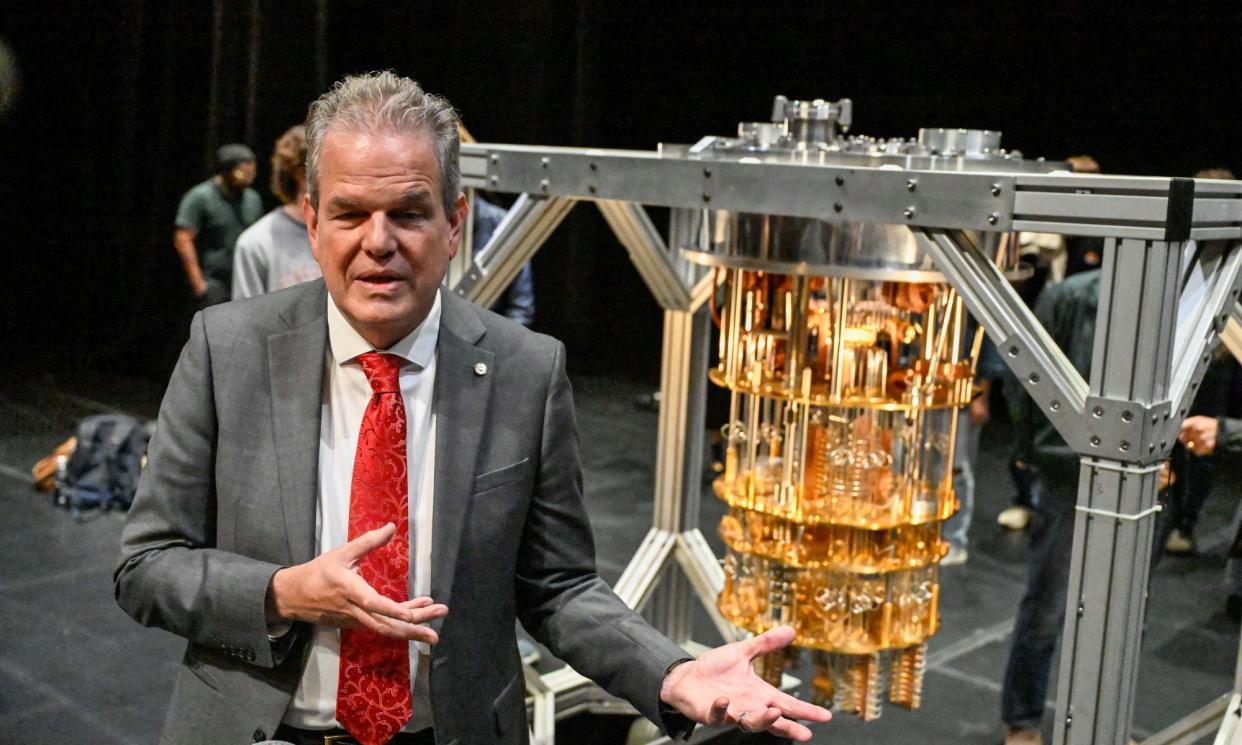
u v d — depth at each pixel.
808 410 2.12
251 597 1.30
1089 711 1.62
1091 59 5.04
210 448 1.41
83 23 7.49
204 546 1.44
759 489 2.23
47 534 4.43
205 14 6.91
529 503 1.48
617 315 8.39
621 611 1.47
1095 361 1.59
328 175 1.28
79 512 4.65
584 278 8.07
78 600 3.83
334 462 1.41
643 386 7.52
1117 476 1.57
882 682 2.21
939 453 2.18
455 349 1.43
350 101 1.30
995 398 7.05
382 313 1.30
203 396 1.41
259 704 1.38
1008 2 5.20
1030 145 5.32
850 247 1.99
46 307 8.12
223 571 1.33
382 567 1.37
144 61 7.20
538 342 1.50
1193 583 4.36
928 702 3.34
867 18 5.70
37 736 2.95
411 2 6.77
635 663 1.41
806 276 2.06
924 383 2.07
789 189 1.90
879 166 1.98
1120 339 1.56
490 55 6.87
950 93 5.48
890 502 2.13
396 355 1.39
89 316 7.96
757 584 2.24
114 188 7.69
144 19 7.12
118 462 4.77
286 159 3.27
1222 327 1.74
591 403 7.05
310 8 6.25
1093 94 5.08
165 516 1.40
